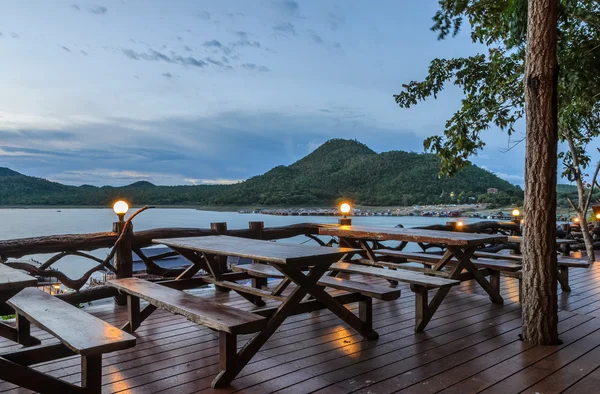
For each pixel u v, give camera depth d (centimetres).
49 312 202
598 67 485
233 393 197
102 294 382
